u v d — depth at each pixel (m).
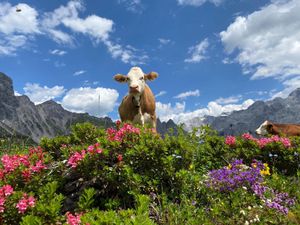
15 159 1.72
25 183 1.59
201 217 1.49
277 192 1.88
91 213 1.23
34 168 1.64
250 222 1.52
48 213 1.25
